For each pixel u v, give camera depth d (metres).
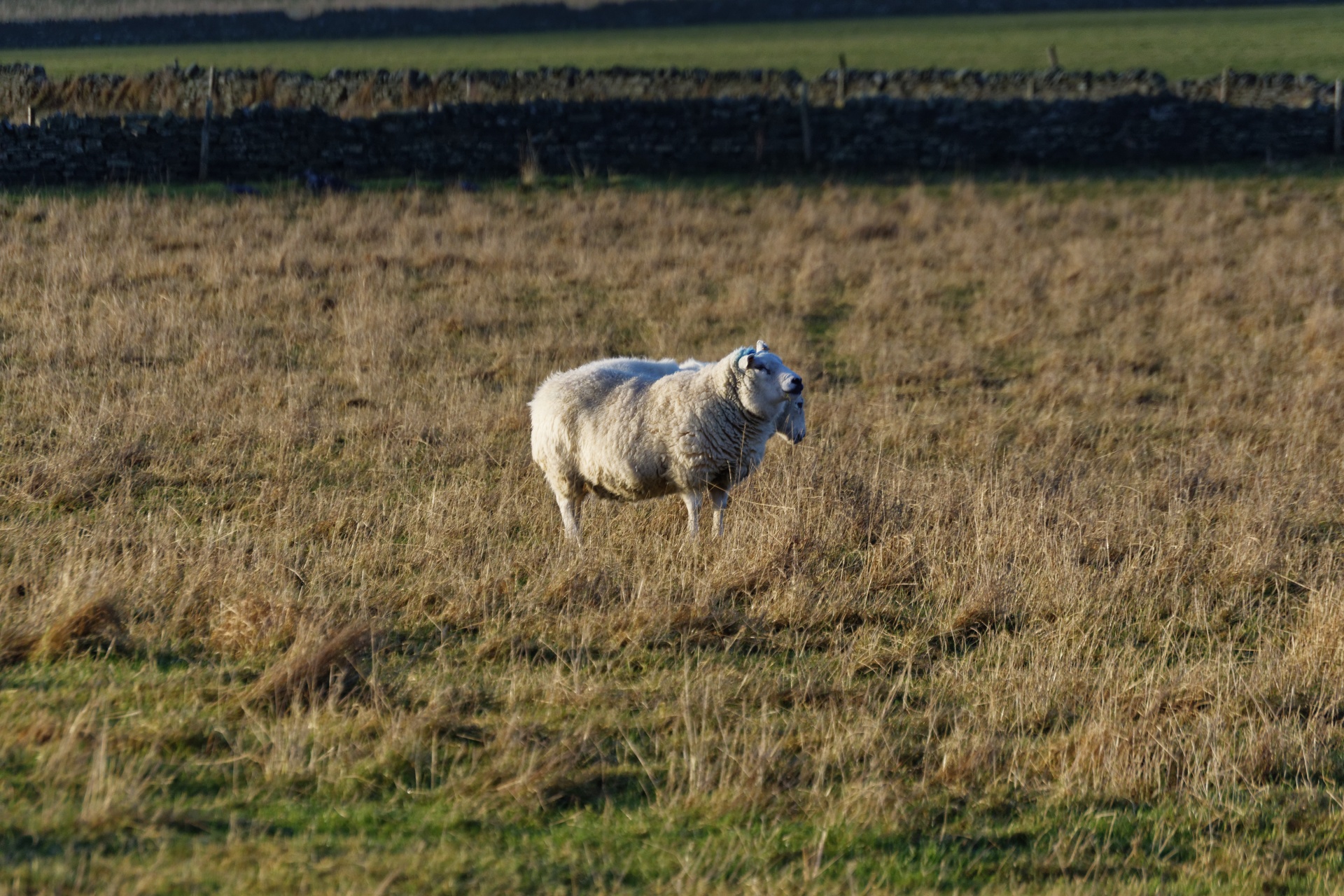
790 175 54.66
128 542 15.94
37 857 8.80
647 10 172.38
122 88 59.69
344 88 64.56
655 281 36.97
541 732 11.70
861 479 19.50
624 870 9.52
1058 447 22.86
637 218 46.06
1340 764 12.03
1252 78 66.88
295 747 10.70
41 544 15.88
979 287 38.66
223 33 137.75
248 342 28.64
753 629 14.56
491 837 9.85
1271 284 37.69
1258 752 11.84
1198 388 27.86
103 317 29.00
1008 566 16.62
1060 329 33.28
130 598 13.86
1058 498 19.08
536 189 50.50
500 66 109.50
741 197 51.28
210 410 23.16
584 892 9.16
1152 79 70.31
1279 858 10.34
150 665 12.55
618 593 15.27
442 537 16.70
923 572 16.58
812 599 15.34
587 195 49.75
